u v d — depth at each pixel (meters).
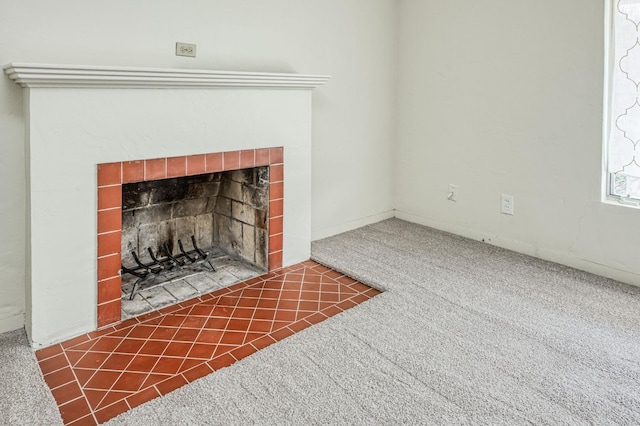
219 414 1.50
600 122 2.56
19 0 1.85
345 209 3.48
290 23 2.84
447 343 1.93
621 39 2.44
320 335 2.00
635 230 2.50
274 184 2.62
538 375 1.71
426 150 3.55
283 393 1.60
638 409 1.52
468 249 3.11
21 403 1.54
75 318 1.99
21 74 1.65
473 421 1.47
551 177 2.83
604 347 1.90
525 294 2.41
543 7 2.72
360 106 3.42
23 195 1.97
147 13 2.21
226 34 2.52
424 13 3.38
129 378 1.70
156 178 2.12
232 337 2.00
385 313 2.20
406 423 1.46
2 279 1.97
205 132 2.26
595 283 2.56
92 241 1.98
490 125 3.10
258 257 2.76
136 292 2.42
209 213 3.02
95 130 1.91
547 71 2.75
